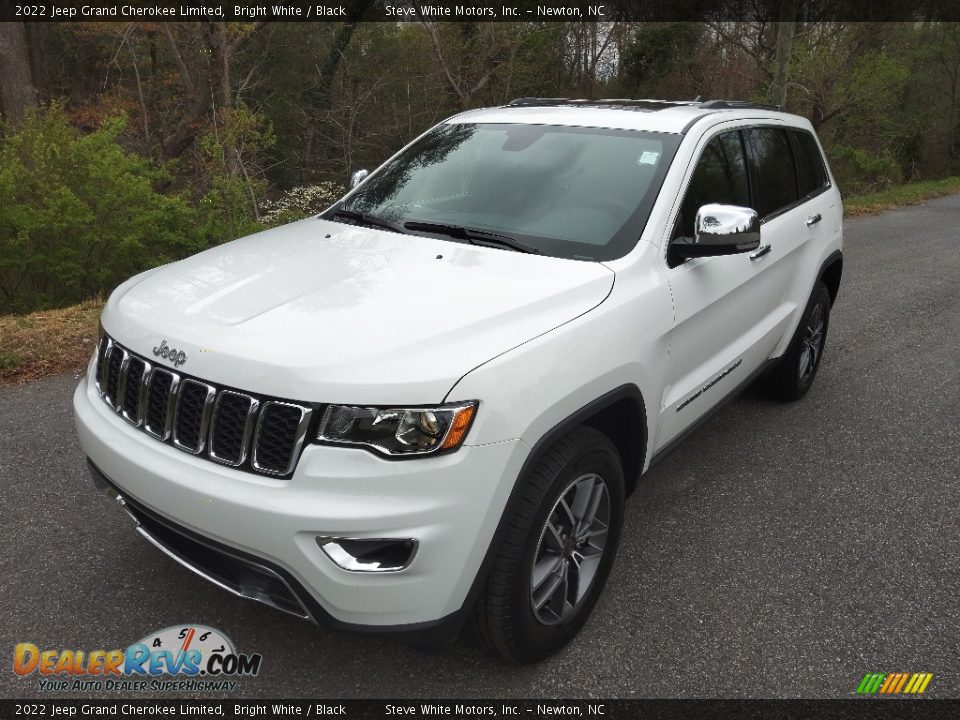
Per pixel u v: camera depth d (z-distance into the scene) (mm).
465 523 2279
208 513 2311
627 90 29078
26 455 4156
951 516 3971
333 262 3002
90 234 8367
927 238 12820
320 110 26125
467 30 24562
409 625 2338
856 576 3428
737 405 5328
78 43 23938
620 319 2838
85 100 21391
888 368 6164
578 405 2592
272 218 12102
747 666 2852
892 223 14789
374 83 26734
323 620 2326
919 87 37344
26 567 3215
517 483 2387
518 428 2350
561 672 2789
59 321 6375
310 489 2223
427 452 2230
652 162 3475
